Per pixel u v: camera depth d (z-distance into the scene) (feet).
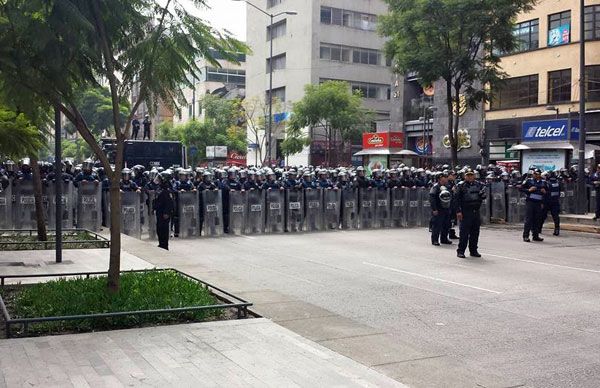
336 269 40.55
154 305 23.90
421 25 77.36
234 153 198.70
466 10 75.87
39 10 21.31
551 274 38.96
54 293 25.41
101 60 24.72
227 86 241.76
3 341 20.35
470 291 33.17
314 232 65.41
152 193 58.13
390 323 26.04
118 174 25.59
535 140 101.86
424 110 160.56
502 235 64.34
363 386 16.94
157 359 18.72
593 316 27.78
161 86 25.57
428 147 161.89
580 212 78.23
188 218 59.98
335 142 178.81
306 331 23.94
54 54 22.18
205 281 33.01
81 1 22.71
